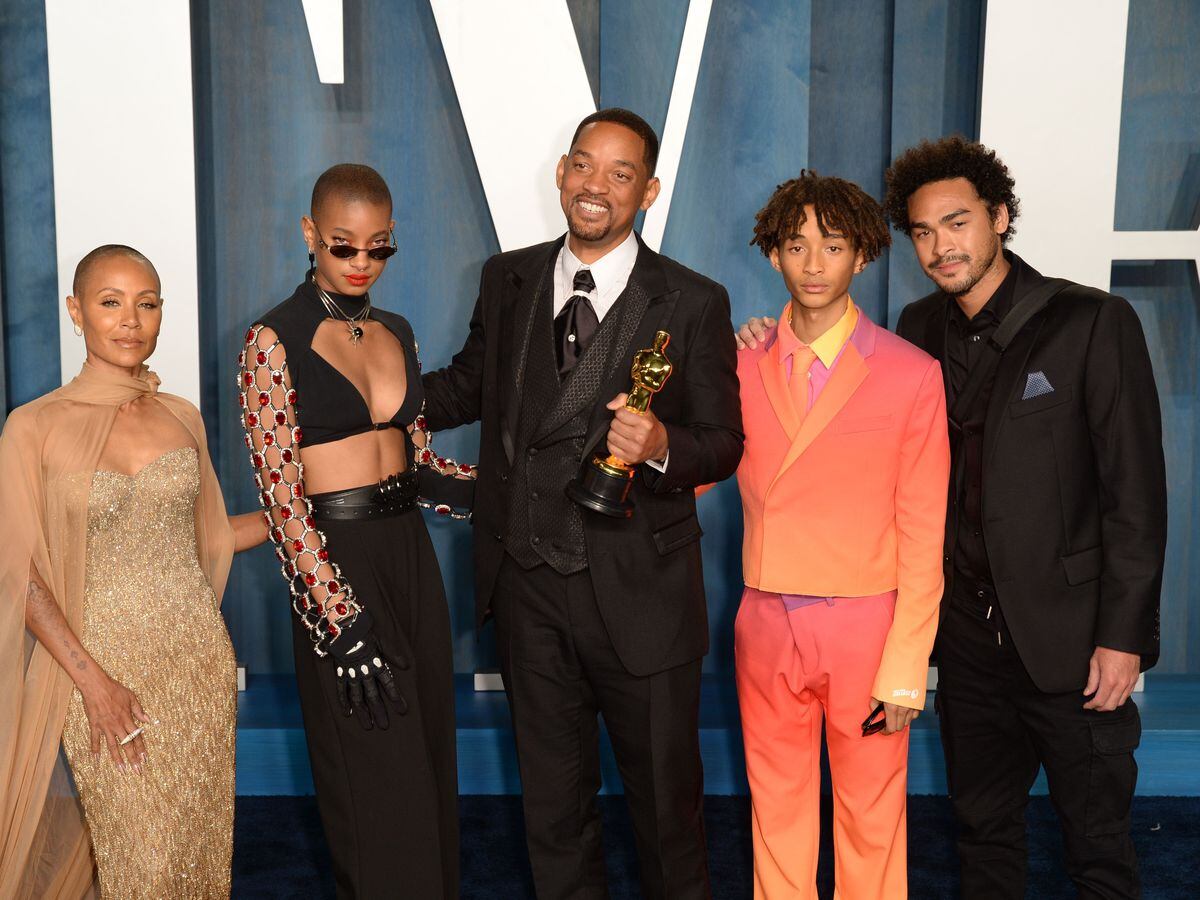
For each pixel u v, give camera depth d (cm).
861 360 221
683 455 214
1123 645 217
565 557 223
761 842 240
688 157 349
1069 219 334
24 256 346
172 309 333
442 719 236
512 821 316
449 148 354
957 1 350
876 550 224
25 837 218
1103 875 231
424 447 250
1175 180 357
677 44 346
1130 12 352
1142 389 220
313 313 218
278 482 211
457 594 370
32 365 349
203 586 230
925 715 339
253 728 328
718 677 364
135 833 217
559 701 232
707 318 225
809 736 238
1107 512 221
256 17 346
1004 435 224
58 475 213
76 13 325
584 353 222
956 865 290
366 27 348
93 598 216
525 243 338
